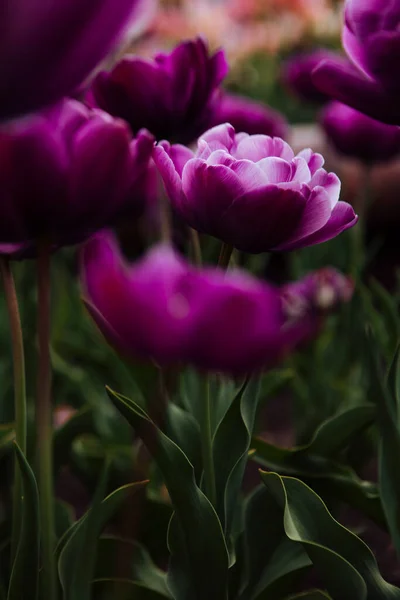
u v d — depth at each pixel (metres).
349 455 0.98
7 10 0.44
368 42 0.62
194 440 0.73
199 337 0.47
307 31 3.79
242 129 1.23
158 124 0.72
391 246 2.50
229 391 0.77
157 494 0.95
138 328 0.47
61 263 1.55
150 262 0.47
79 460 0.99
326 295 0.85
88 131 0.51
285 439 1.40
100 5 0.45
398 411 0.71
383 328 1.16
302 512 0.69
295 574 0.74
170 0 3.64
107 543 0.73
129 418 0.62
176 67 0.71
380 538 1.03
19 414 0.62
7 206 0.51
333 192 0.60
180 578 0.67
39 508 0.67
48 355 0.55
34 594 0.64
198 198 0.58
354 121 1.32
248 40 3.84
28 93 0.47
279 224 0.57
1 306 1.34
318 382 1.19
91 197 0.52
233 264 0.94
